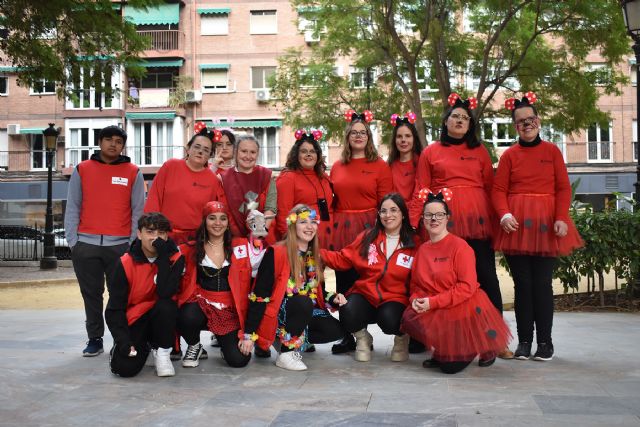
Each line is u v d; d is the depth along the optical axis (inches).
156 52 1117.7
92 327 223.6
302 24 1098.1
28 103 1160.2
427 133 745.6
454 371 192.2
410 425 142.2
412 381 183.5
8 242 813.2
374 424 143.1
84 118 1147.9
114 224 228.7
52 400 165.2
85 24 538.9
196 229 219.5
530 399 161.8
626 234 335.3
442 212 201.3
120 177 231.1
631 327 281.1
